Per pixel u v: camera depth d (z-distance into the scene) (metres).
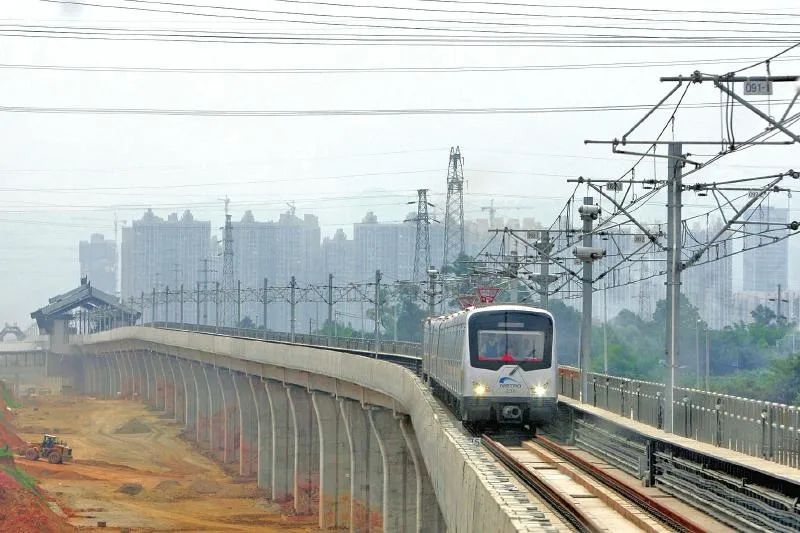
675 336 84.69
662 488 69.50
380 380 141.50
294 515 193.75
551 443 95.19
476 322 104.06
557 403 106.25
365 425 171.25
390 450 154.00
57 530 153.12
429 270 181.62
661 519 57.16
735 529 55.06
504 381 103.00
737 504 57.19
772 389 174.50
